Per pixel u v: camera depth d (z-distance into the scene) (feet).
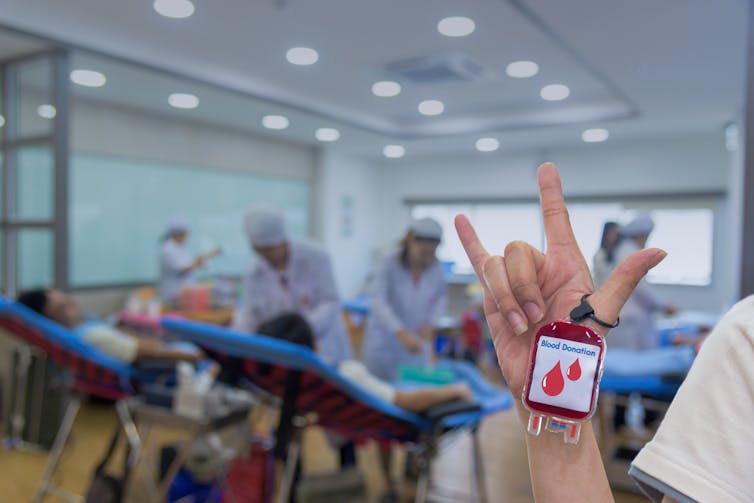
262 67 13.84
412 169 26.81
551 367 1.69
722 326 1.57
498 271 1.72
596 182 22.45
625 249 8.61
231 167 20.85
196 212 19.84
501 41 11.59
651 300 11.42
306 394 6.38
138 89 14.90
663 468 1.50
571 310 1.72
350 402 6.26
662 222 21.25
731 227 19.22
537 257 1.78
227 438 7.83
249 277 9.86
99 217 16.87
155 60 12.78
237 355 6.19
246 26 11.18
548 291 1.79
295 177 23.65
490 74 13.91
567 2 9.07
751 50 5.67
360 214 26.45
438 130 20.07
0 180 12.46
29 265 11.99
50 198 11.50
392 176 27.32
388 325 10.36
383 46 12.03
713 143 20.29
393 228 27.32
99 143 16.70
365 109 18.28
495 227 25.04
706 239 20.53
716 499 1.40
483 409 7.37
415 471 9.89
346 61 13.14
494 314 1.84
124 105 16.89
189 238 19.63
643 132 19.31
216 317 14.88
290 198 23.62
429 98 16.63
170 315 14.08
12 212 12.28
